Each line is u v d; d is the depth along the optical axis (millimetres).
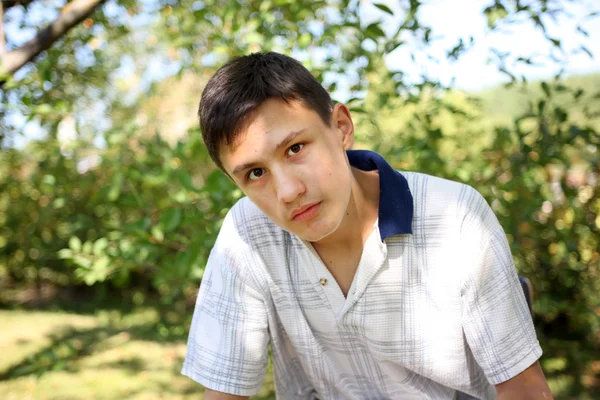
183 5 2893
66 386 3377
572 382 3195
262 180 1033
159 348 4020
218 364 1271
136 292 5328
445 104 2590
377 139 2691
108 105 4363
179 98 4637
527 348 1166
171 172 2348
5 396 3238
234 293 1275
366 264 1176
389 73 2467
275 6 2586
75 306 5297
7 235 5312
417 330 1198
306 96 1031
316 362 1275
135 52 4426
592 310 3416
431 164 2566
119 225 2572
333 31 2340
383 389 1288
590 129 2760
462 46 2428
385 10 2217
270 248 1238
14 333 4434
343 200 1047
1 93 2932
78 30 3219
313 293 1224
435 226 1168
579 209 3107
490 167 2896
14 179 4781
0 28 2418
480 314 1160
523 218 2912
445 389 1288
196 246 2230
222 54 2725
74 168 3320
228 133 1011
